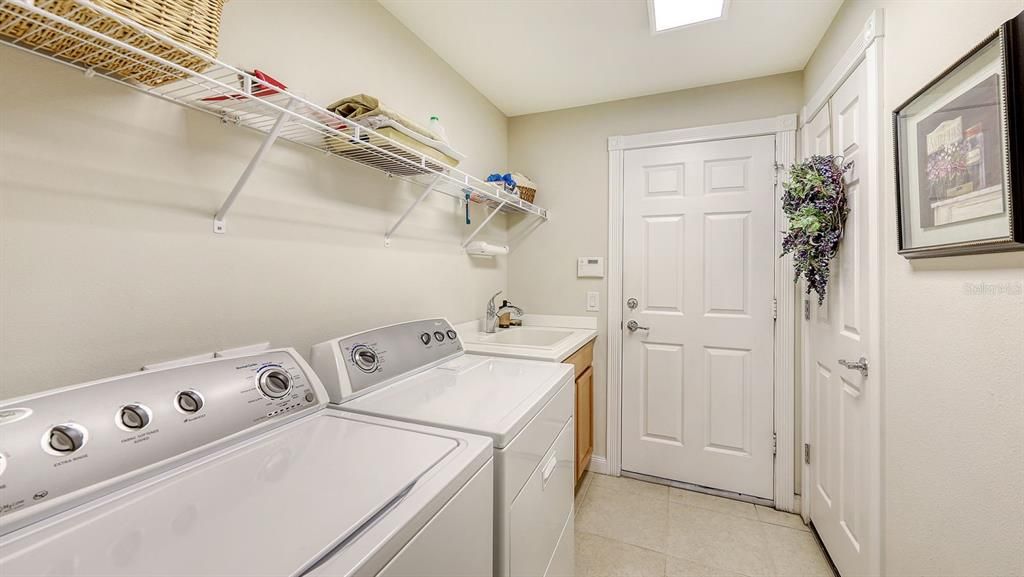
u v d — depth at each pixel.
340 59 1.40
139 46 0.70
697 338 2.30
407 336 1.41
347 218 1.43
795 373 2.09
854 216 1.45
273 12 1.17
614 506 2.13
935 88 0.95
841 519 1.56
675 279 2.34
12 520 0.51
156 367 0.79
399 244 1.69
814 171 1.59
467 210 2.12
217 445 0.76
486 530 0.83
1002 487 0.78
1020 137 0.70
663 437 2.37
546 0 1.57
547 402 1.18
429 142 1.37
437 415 0.97
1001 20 0.76
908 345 1.11
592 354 2.46
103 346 0.83
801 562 1.70
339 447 0.80
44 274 0.75
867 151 1.33
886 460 1.22
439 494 0.66
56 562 0.47
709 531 1.92
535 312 2.65
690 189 2.31
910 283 1.10
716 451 2.26
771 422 2.15
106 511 0.57
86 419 0.62
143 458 0.65
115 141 0.85
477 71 2.12
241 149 1.09
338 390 1.06
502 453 0.88
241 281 1.09
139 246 0.89
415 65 1.79
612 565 1.68
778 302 2.13
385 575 0.53
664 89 2.32
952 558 0.93
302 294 1.27
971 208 0.84
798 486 2.09
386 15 1.62
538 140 2.65
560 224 2.60
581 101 2.48
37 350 0.75
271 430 0.87
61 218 0.77
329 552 0.50
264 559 0.48
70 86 0.78
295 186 1.24
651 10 1.62
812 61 1.94
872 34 1.27
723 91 2.24
